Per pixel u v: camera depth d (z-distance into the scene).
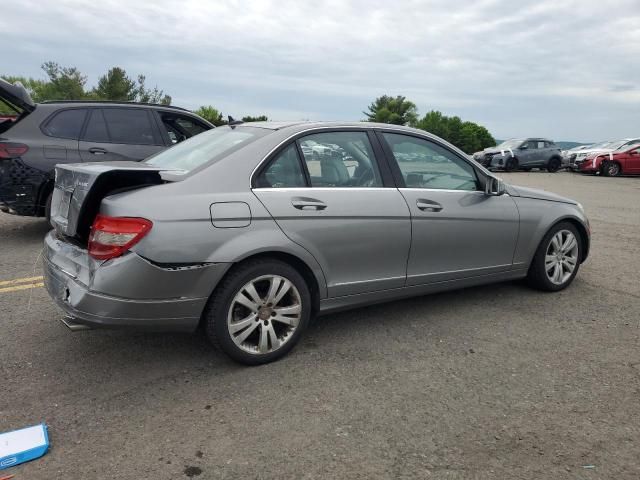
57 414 2.78
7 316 4.11
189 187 3.08
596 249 6.84
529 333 3.96
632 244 7.18
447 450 2.52
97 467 2.37
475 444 2.57
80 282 2.97
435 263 4.05
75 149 6.38
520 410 2.88
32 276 5.14
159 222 2.89
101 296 2.85
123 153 6.70
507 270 4.55
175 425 2.70
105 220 2.88
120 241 2.84
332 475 2.33
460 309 4.46
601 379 3.24
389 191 3.80
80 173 3.08
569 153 25.47
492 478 2.33
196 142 3.96
